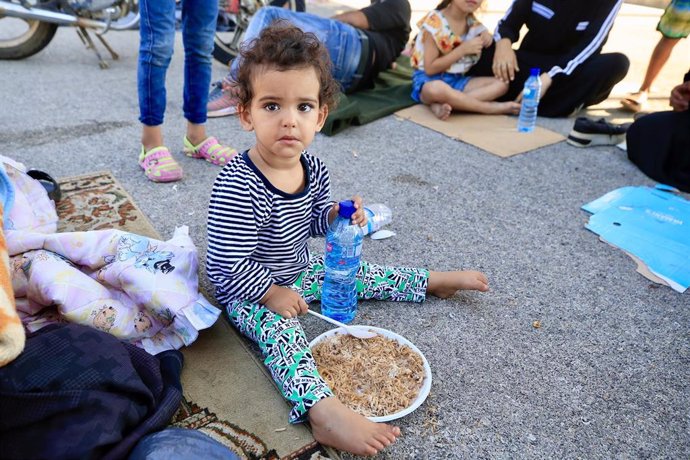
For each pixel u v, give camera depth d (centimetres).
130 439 116
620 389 161
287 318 155
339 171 280
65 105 339
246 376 154
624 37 607
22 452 107
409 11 406
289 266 170
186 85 262
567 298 199
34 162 264
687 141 280
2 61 415
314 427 135
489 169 293
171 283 158
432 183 275
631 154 306
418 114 366
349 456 134
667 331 186
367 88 400
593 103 377
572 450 141
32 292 148
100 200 233
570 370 167
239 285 151
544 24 368
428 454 136
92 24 404
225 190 146
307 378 140
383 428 132
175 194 246
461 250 223
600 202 264
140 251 165
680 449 144
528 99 335
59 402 110
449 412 149
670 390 162
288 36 145
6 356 111
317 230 176
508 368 166
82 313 146
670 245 232
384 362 157
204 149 276
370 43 367
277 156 147
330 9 648
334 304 177
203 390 148
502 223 244
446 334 177
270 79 138
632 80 454
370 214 229
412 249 221
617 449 142
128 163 271
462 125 351
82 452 107
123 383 121
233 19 424
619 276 213
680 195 276
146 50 235
